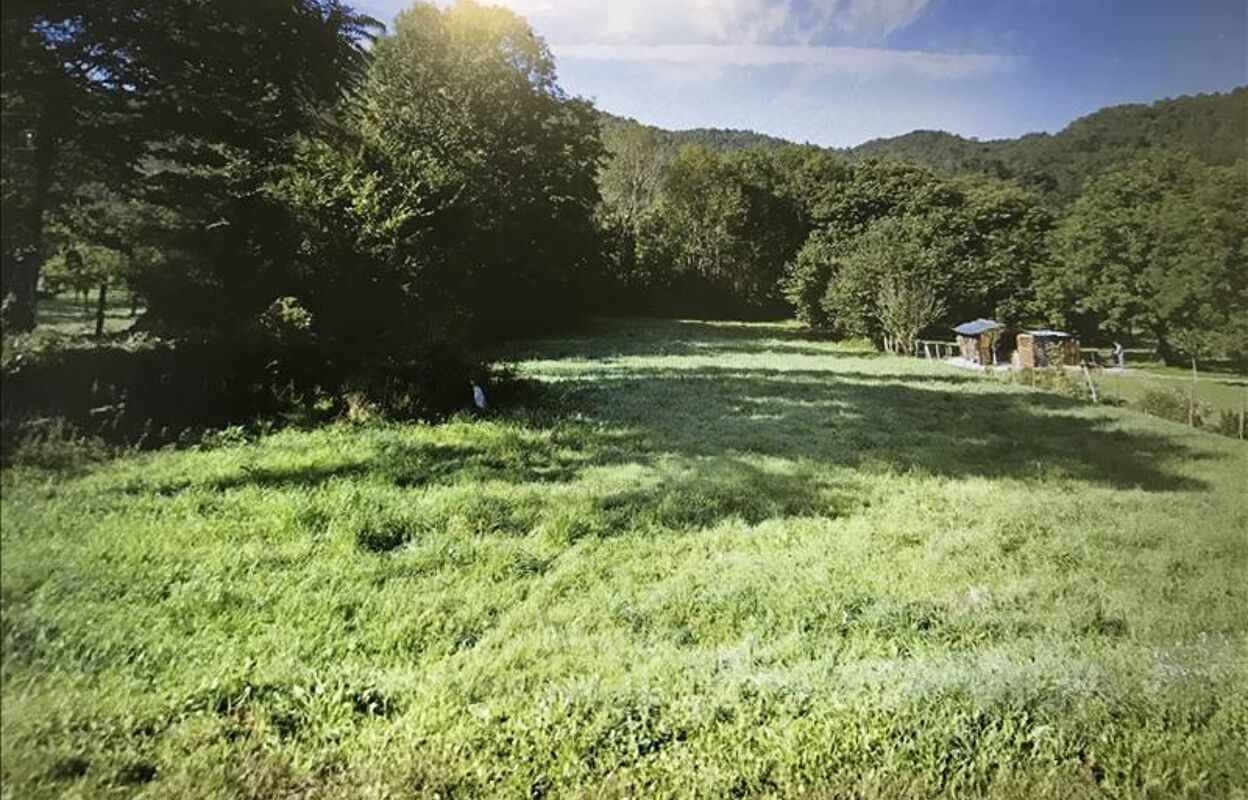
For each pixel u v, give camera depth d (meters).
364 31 6.36
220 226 5.65
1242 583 3.77
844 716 2.38
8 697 1.81
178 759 1.91
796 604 3.64
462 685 2.58
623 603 3.60
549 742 2.19
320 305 10.07
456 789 1.98
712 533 4.87
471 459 6.67
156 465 3.82
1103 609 3.49
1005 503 5.86
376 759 2.07
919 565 4.27
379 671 2.68
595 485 6.01
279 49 5.32
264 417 6.70
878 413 11.27
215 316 5.94
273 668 2.53
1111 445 8.22
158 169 4.19
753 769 2.11
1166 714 2.43
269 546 3.68
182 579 2.96
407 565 3.89
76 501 2.60
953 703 2.46
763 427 9.58
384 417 8.12
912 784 2.07
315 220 9.90
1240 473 6.24
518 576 3.93
